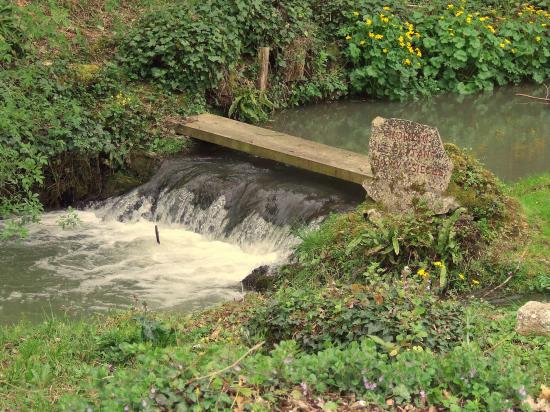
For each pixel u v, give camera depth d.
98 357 7.21
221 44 14.75
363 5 18.02
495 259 9.19
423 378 5.61
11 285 10.27
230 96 15.24
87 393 6.23
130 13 16.23
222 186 11.99
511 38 19.33
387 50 17.56
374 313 6.75
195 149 13.63
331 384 5.65
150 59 14.52
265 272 10.21
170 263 10.98
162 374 5.56
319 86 17.23
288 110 16.75
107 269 10.77
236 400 5.39
